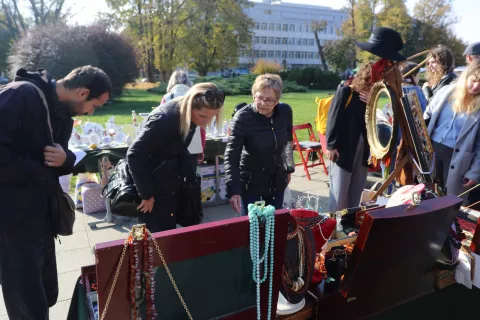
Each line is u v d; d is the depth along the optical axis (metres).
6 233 1.72
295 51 84.12
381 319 1.74
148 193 2.14
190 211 2.39
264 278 1.33
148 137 2.08
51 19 29.28
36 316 1.82
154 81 37.47
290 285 1.51
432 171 2.12
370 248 1.42
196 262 1.23
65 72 17.41
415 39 45.47
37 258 1.84
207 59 37.16
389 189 3.32
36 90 1.70
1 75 32.34
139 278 1.13
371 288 1.61
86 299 1.59
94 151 4.27
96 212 4.50
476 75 2.74
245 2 38.50
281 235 1.34
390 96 2.06
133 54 20.89
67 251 3.53
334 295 1.60
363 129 3.18
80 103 1.84
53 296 2.18
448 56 3.87
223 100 2.08
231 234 1.25
